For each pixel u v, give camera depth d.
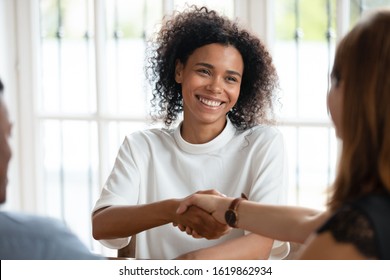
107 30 4.77
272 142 2.63
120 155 2.72
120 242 2.62
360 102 1.45
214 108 2.57
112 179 2.67
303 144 4.52
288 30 4.48
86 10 4.83
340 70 1.52
